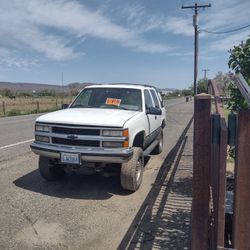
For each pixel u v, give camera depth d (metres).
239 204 2.49
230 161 7.77
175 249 3.96
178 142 12.08
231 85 4.77
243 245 2.54
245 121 2.41
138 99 7.20
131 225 4.65
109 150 5.57
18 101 61.00
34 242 4.13
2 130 15.39
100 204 5.46
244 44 4.64
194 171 2.66
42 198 5.71
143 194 5.98
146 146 7.83
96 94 7.45
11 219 4.80
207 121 2.59
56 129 5.88
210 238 3.12
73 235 4.34
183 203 5.49
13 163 8.23
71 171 6.19
